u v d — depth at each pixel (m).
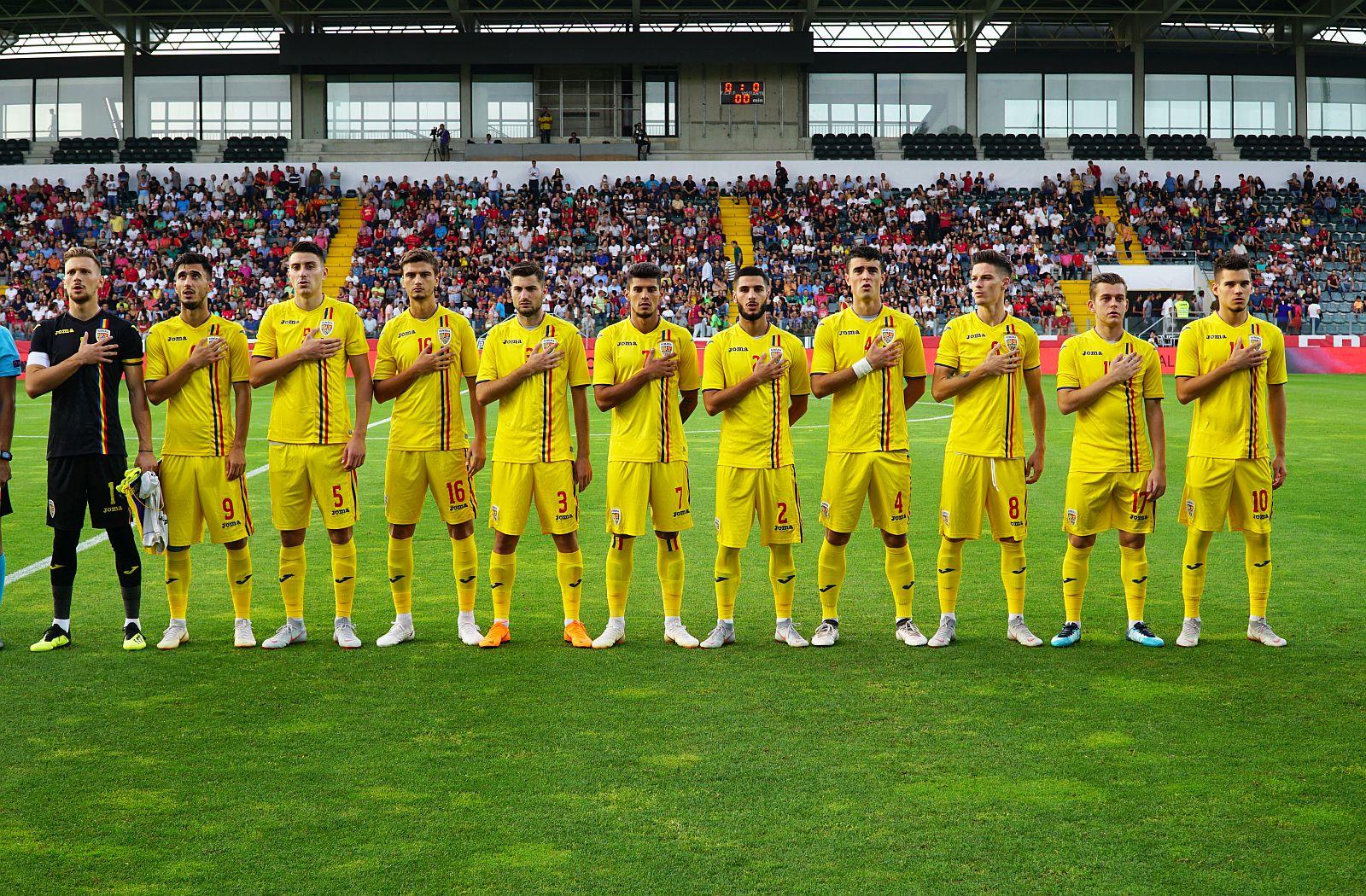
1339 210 35.84
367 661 5.52
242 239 33.97
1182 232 34.59
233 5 35.78
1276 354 5.78
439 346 5.88
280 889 3.23
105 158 37.78
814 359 5.91
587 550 8.37
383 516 9.77
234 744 4.34
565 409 5.90
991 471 5.81
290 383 5.79
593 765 4.11
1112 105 39.38
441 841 3.51
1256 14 36.88
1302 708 4.71
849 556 8.05
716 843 3.49
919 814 3.69
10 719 4.64
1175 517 9.35
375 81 38.34
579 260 33.38
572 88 38.50
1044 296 31.23
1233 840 3.50
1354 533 8.59
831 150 37.91
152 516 5.65
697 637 6.00
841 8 36.31
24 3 35.38
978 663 5.44
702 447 14.38
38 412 19.47
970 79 38.66
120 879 3.29
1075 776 4.00
